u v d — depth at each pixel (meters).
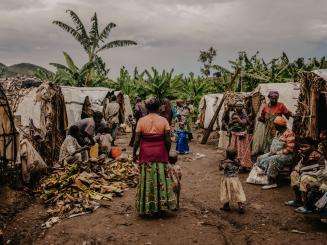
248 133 9.56
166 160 6.08
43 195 7.29
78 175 7.77
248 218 6.22
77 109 13.25
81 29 21.41
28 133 9.11
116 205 6.76
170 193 6.05
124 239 5.34
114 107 14.19
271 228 5.78
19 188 7.57
